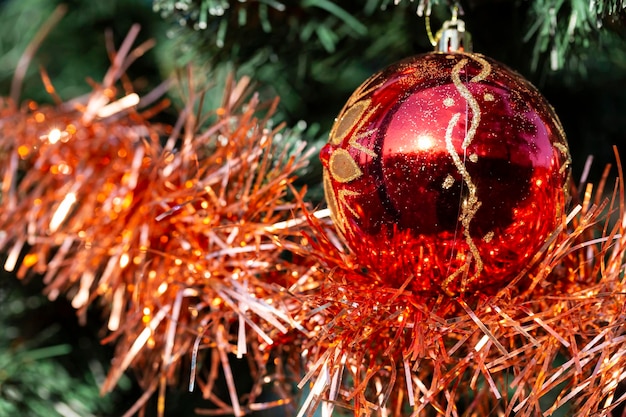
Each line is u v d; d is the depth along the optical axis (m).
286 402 0.52
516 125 0.45
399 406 0.50
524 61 0.59
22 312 0.68
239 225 0.50
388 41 0.62
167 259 0.52
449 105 0.45
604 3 0.50
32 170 0.53
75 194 0.52
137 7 0.80
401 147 0.45
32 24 0.82
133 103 0.54
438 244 0.46
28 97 0.79
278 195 0.52
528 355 0.48
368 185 0.46
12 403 0.65
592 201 0.63
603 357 0.46
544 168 0.46
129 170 0.52
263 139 0.52
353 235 0.47
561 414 0.63
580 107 0.63
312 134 0.60
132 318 0.51
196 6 0.58
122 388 0.69
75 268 0.52
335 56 0.64
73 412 0.66
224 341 0.52
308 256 0.49
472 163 0.45
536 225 0.46
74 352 0.68
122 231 0.52
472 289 0.47
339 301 0.47
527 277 0.49
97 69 0.80
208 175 0.53
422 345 0.45
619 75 0.62
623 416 0.49
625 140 0.63
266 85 0.66
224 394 0.69
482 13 0.58
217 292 0.50
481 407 0.51
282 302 0.49
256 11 0.59
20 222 0.53
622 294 0.47
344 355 0.47
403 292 0.47
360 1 0.61
